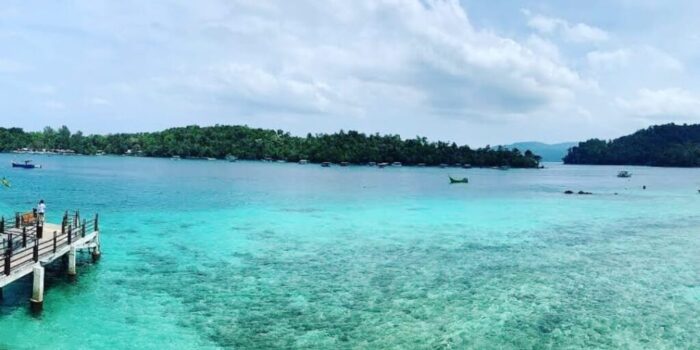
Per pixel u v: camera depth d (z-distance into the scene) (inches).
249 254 1705.2
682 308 1245.7
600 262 1697.8
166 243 1834.4
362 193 4202.8
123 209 2716.5
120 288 1293.1
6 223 1545.3
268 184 5024.6
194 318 1113.4
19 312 1101.1
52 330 1015.6
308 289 1333.7
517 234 2220.7
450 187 5221.5
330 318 1131.3
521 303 1258.0
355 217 2669.8
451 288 1366.9
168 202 3102.9
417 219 2642.7
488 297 1298.0
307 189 4490.7
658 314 1201.4
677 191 5068.9
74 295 1225.4
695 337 1071.6
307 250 1791.3
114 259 1576.0
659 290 1387.8
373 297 1279.5
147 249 1726.1
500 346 1005.8
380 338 1029.2
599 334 1078.4
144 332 1029.2
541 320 1147.9
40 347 937.5
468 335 1053.8
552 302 1270.9
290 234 2100.1
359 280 1425.9
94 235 1515.7
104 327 1044.5
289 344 992.9
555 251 1865.2
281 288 1337.4
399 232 2208.4
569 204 3607.3
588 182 6786.4
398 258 1697.8
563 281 1457.9
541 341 1035.3
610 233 2298.2
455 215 2842.0
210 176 6117.1
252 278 1419.8
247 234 2070.6
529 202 3713.1
